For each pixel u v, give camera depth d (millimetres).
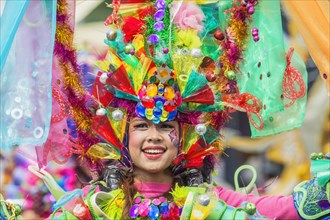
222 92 4066
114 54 3955
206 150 3979
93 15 4316
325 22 4188
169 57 3898
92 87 3961
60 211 3846
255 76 4090
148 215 3854
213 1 4055
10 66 3742
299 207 3994
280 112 4141
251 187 4148
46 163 3936
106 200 3896
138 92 3895
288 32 4781
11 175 5129
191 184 3992
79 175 4699
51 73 3730
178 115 3947
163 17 3932
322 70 4188
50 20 3768
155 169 3895
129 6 3961
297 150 5590
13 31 3701
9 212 3895
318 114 5578
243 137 5504
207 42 4066
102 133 3936
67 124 4012
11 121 3711
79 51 4086
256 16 4109
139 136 3898
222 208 3850
